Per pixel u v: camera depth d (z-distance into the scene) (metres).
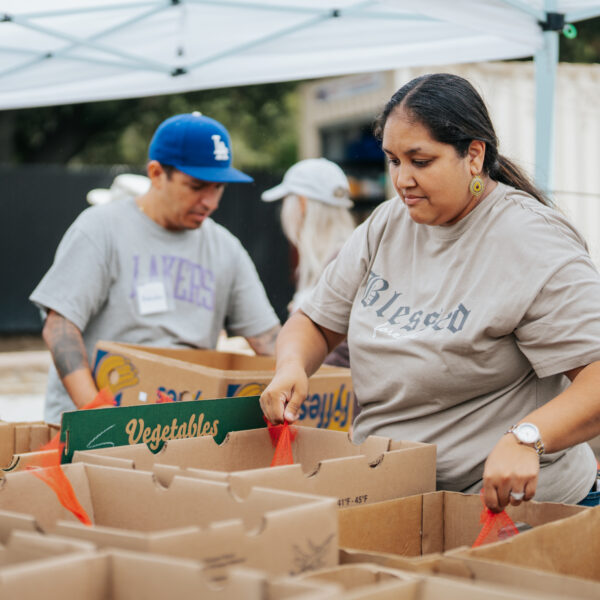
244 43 3.92
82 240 2.76
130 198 2.92
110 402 2.40
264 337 3.14
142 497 1.42
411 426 1.83
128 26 3.81
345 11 3.63
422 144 1.66
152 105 15.59
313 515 1.17
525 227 1.70
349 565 1.13
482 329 1.69
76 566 0.97
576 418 1.54
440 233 1.79
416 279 1.84
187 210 2.82
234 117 16.81
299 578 1.08
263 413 1.97
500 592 1.00
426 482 1.71
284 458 1.81
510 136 5.99
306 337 2.05
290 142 17.36
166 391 2.38
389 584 1.03
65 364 2.61
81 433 1.71
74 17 3.75
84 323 2.75
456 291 1.75
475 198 1.74
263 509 1.26
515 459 1.48
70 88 4.22
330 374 2.49
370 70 3.92
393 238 1.92
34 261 11.28
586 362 1.61
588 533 1.40
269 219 11.30
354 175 12.09
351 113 13.71
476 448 1.76
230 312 3.15
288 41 3.90
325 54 3.94
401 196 1.75
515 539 1.28
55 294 2.70
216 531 1.09
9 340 11.01
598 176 5.92
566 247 1.68
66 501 1.45
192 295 2.93
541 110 3.11
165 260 2.88
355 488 1.58
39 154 15.74
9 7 3.52
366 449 1.79
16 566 1.00
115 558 1.00
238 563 1.10
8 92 4.21
